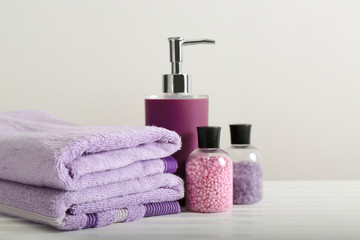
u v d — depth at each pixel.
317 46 1.73
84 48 1.68
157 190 0.90
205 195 0.94
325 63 1.73
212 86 1.70
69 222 0.78
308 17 1.72
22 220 0.90
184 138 0.98
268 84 1.72
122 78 1.69
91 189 0.80
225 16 1.69
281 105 1.73
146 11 1.68
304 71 1.73
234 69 1.71
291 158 1.74
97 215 0.82
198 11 1.69
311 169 1.75
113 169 0.83
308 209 0.98
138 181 0.87
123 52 1.68
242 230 0.82
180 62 1.00
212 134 0.94
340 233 0.80
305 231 0.81
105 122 1.70
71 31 1.68
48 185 0.79
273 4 1.71
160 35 1.68
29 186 0.84
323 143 1.75
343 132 1.75
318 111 1.74
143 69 1.69
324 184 1.28
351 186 1.25
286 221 0.88
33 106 1.69
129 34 1.68
